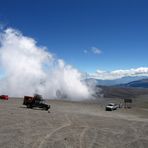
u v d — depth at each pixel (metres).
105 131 31.38
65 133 28.19
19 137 24.34
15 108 55.12
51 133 27.58
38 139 24.16
